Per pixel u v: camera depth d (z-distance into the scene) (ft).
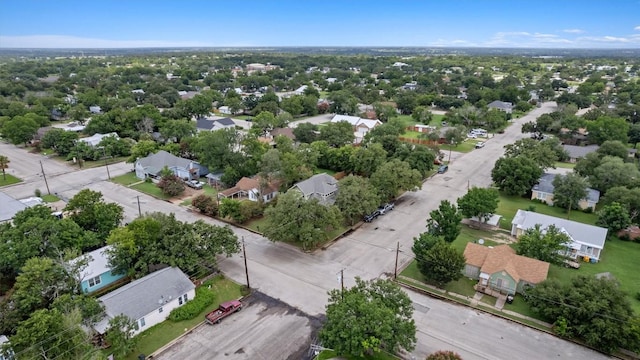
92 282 116.88
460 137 295.69
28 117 302.45
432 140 300.81
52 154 270.87
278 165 191.52
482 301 116.57
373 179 180.96
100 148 258.98
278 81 634.02
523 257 124.06
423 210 182.60
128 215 173.78
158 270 122.01
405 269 133.49
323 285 123.75
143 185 213.25
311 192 177.68
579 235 144.36
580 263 139.13
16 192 199.11
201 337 101.50
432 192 205.87
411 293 120.37
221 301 115.75
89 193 146.41
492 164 255.29
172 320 107.55
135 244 121.08
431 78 644.69
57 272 105.29
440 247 120.06
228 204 165.58
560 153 257.75
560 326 100.53
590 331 95.71
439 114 440.45
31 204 169.58
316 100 437.99
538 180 202.08
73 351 84.12
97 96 439.22
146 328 103.86
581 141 302.25
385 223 168.96
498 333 103.14
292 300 116.47
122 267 120.78
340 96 434.71
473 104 457.68
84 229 140.26
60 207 178.60
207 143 215.31
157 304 106.01
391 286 98.78
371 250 146.00
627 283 126.21
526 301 115.96
